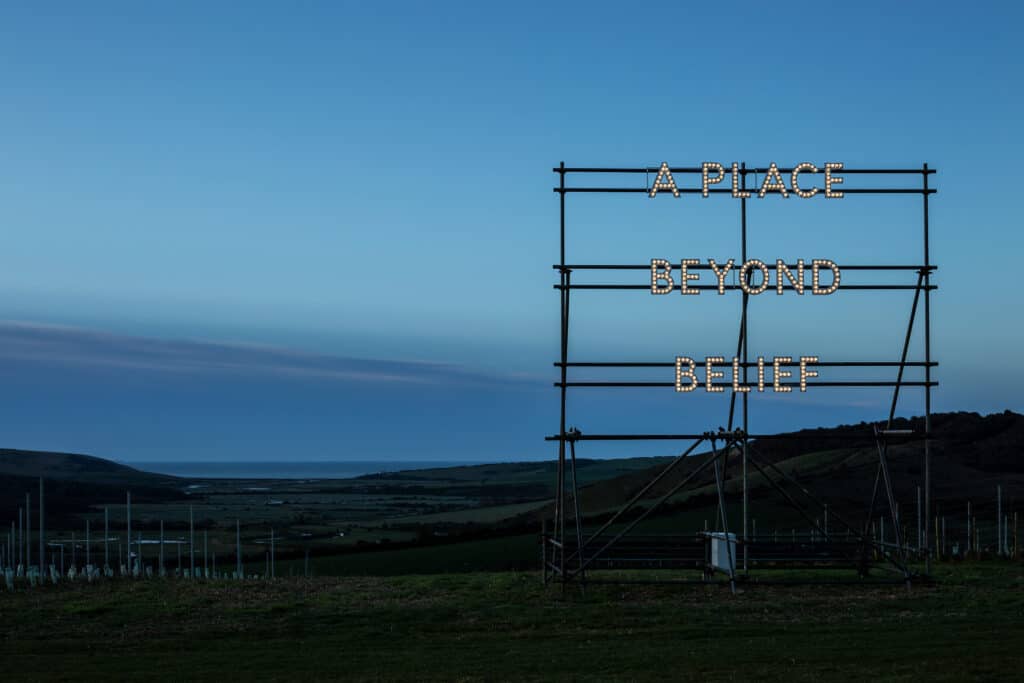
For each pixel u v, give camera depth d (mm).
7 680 21375
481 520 161625
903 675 20344
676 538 39781
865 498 83625
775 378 33875
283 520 170375
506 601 31172
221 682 21109
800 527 66688
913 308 34344
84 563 87500
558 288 33719
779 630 26281
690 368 33812
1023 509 76375
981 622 27000
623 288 33812
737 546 36562
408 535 126688
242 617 28812
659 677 20828
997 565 40781
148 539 122688
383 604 30672
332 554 80938
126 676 21750
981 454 107375
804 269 33938
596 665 22250
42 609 30344
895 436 35312
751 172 33969
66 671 22328
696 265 33750
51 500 199875
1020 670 20656
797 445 123625
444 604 30516
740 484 96625
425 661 23094
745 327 34000
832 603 30500
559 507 34906
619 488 121750
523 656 23484
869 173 34219
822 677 20359
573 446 33906
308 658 23609
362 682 20875
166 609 30000
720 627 26828
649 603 30734
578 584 33938
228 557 92188
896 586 33719
